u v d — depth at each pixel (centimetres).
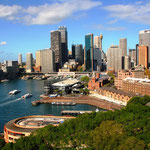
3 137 17300
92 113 14738
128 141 9694
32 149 10612
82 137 11169
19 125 16062
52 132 11944
